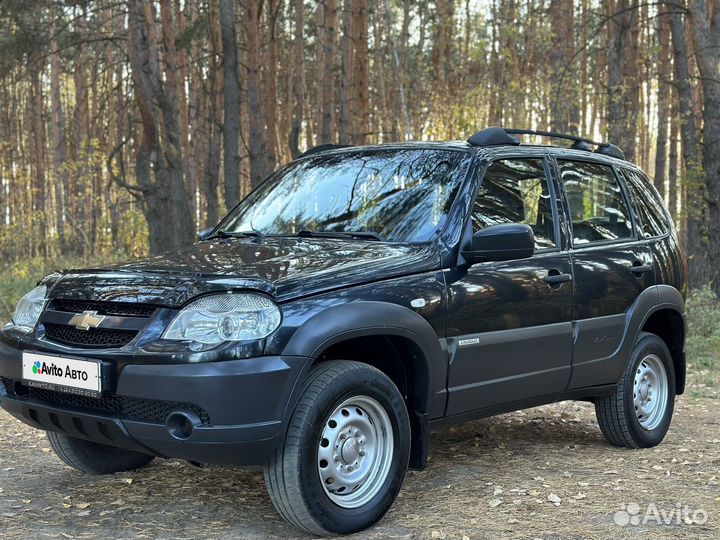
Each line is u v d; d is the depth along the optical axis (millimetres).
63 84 41312
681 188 16812
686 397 7539
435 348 3943
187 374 3305
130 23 13117
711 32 13805
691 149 16328
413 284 3900
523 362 4457
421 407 3965
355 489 3723
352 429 3697
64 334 3744
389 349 3963
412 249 4090
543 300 4562
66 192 29453
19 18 16891
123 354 3430
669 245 5688
